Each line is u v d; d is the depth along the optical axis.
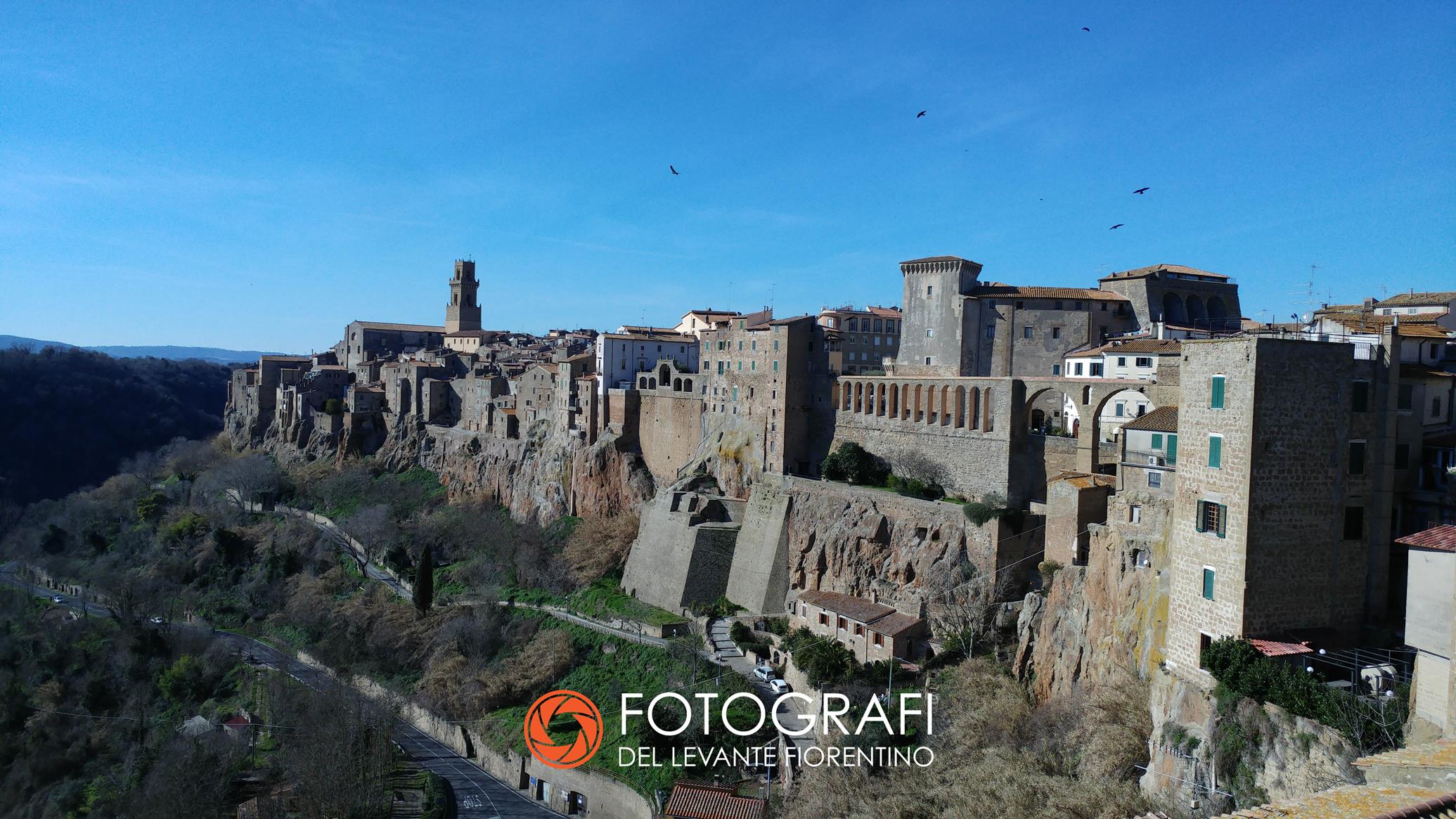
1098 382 84.19
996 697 71.44
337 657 125.62
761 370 125.06
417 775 98.25
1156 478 64.56
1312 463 49.72
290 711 105.75
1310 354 49.56
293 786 93.38
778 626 104.62
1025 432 93.94
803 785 72.56
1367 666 46.31
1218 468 50.38
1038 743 61.19
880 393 112.25
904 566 94.81
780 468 120.81
